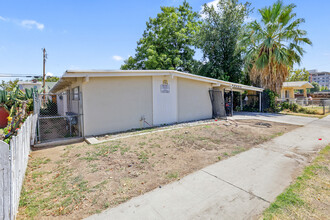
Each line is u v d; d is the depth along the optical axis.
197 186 3.25
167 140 6.01
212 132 7.16
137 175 3.66
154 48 20.50
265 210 2.55
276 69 14.85
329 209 2.54
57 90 13.77
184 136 6.48
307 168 3.95
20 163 3.11
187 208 2.63
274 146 5.63
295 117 12.14
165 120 9.30
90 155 4.72
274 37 14.53
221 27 17.84
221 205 2.70
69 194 3.01
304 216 2.41
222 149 5.32
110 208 2.65
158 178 3.55
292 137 6.73
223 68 18.69
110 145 5.49
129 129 8.03
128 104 7.99
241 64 17.59
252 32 14.56
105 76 7.01
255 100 16.58
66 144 6.16
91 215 2.50
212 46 18.52
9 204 2.18
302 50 14.05
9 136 6.08
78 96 7.22
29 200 2.85
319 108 16.55
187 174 3.72
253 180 3.46
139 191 3.09
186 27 22.39
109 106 7.46
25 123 4.24
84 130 6.88
